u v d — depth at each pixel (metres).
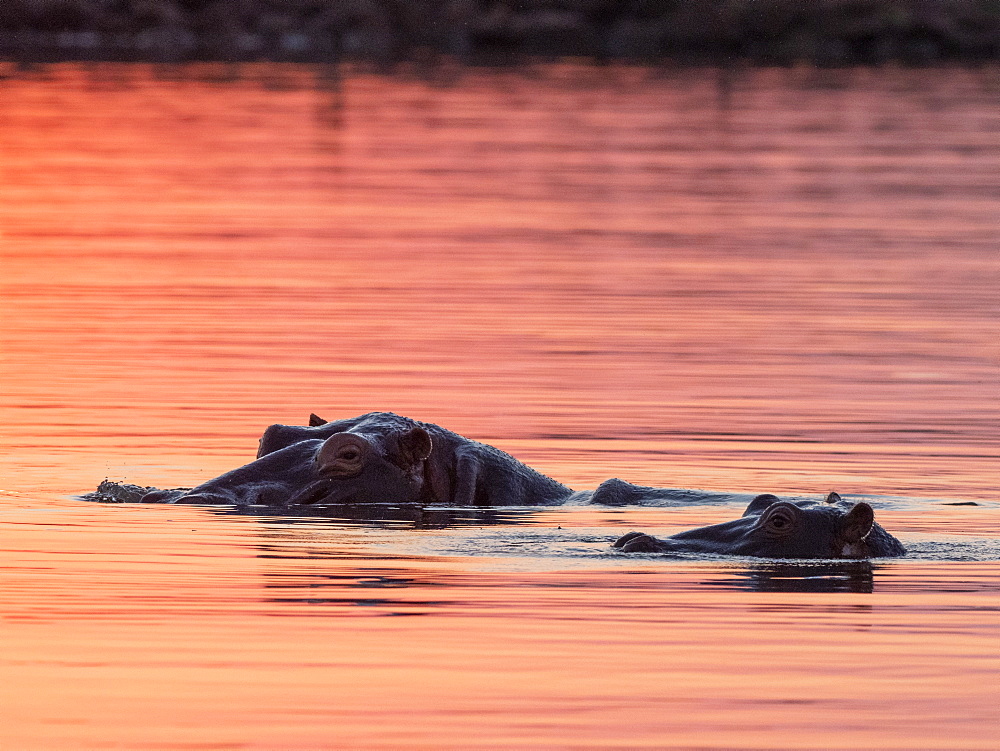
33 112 192.25
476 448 47.59
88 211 129.50
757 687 30.81
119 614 35.00
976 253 113.81
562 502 47.31
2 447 55.62
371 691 30.34
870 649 33.12
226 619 34.66
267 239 116.88
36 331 81.44
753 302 94.06
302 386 68.31
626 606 35.97
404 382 69.50
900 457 56.09
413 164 159.75
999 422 62.88
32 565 38.94
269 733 28.23
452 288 97.44
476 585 37.59
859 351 79.25
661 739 28.20
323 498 45.28
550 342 80.62
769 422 62.28
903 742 28.23
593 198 139.88
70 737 28.00
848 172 157.50
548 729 28.58
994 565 40.41
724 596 36.97
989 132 189.25
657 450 56.91
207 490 45.78
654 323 86.69
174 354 75.62
